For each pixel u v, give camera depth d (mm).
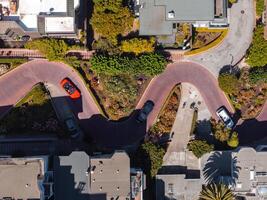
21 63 99750
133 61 98312
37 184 86688
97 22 96812
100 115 101875
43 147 100250
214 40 103062
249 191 97562
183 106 103312
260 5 101688
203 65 103312
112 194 91375
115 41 98812
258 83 102875
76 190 91500
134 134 102438
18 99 100062
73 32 93562
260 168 96875
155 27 98500
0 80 99875
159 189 100500
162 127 102562
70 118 100688
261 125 103625
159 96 102875
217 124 102875
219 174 100438
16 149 99750
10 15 93938
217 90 103500
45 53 97875
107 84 100562
